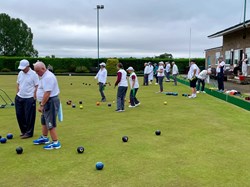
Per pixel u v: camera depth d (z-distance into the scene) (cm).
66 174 470
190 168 495
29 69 671
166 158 543
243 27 2377
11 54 7769
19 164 514
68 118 917
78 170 486
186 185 432
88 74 3881
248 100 1148
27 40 7975
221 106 1167
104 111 1050
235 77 2314
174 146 618
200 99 1388
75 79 2908
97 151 583
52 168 495
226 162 525
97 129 770
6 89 1830
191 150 591
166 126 805
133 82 1127
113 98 1416
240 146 620
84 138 680
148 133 727
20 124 696
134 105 1150
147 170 486
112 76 3572
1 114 984
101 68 1292
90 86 2109
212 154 567
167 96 1506
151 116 952
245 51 2477
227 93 1391
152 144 631
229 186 429
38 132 738
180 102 1282
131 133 727
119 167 498
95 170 485
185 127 793
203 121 873
